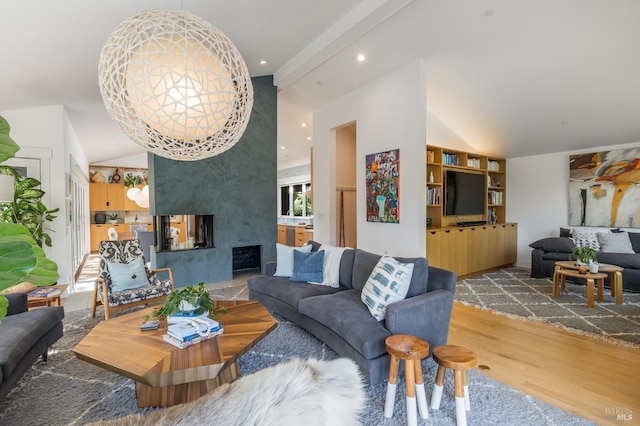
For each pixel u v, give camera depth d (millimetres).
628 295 4223
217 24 3434
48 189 4320
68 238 4609
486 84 4262
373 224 4824
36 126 4230
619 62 3400
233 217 5348
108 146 7309
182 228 5117
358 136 5090
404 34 3672
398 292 2402
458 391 1727
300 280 3490
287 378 694
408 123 4250
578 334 2994
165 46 1782
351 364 805
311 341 2838
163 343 1984
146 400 1946
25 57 2893
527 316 3479
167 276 4762
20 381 2248
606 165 5242
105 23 2650
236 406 620
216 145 2172
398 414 1881
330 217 5801
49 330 2465
